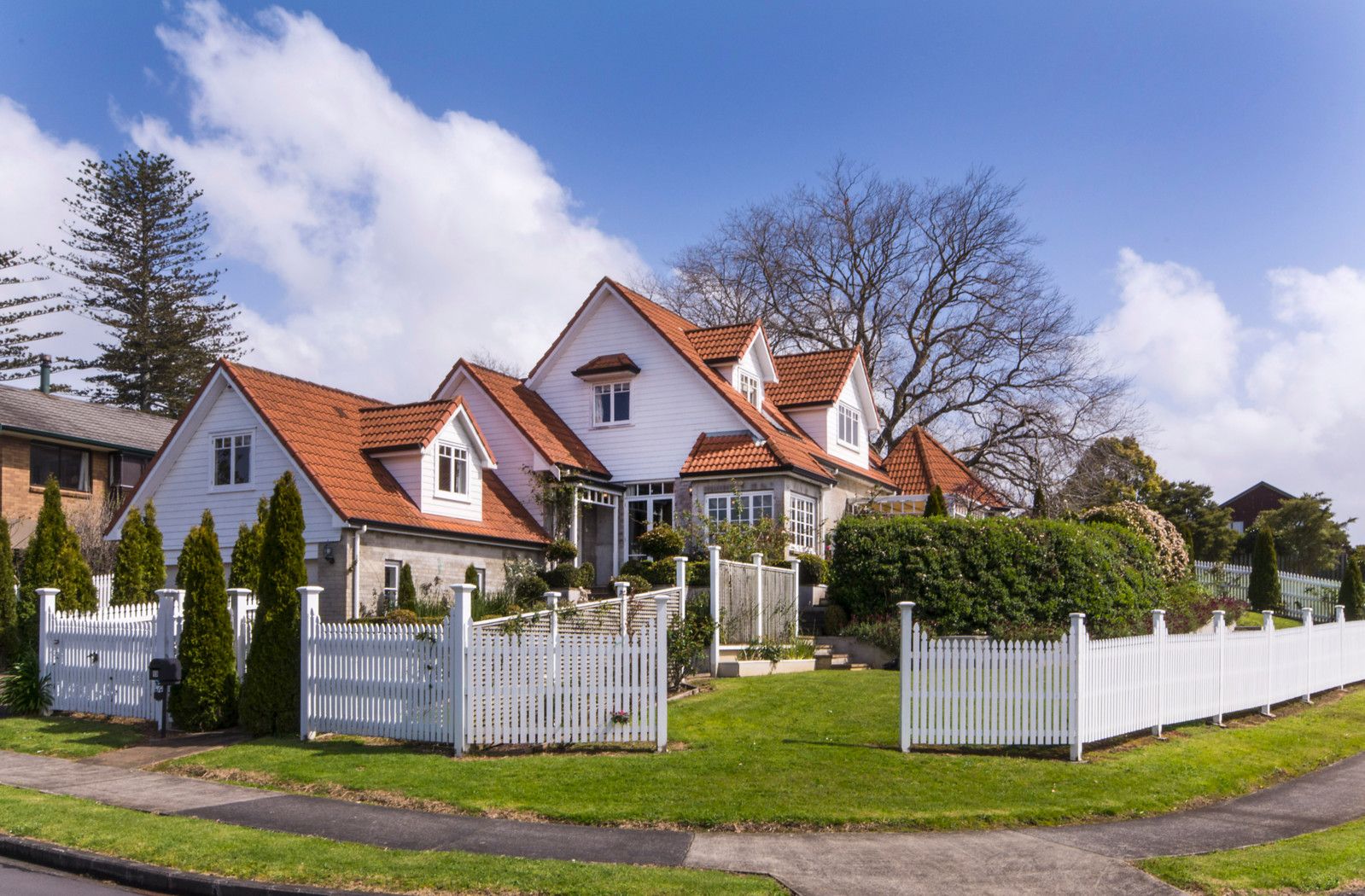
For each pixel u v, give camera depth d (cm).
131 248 5638
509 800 1164
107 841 1031
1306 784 1398
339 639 1514
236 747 1485
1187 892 913
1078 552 2341
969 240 4816
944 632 2258
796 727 1477
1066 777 1283
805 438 3488
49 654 1869
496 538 2802
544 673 1391
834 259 5059
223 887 911
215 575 1667
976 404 4731
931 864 976
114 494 3891
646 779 1230
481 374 3219
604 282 3297
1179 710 1625
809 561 2792
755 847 1020
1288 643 2031
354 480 2558
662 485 3166
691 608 1981
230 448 2644
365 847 1003
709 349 3359
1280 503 6500
